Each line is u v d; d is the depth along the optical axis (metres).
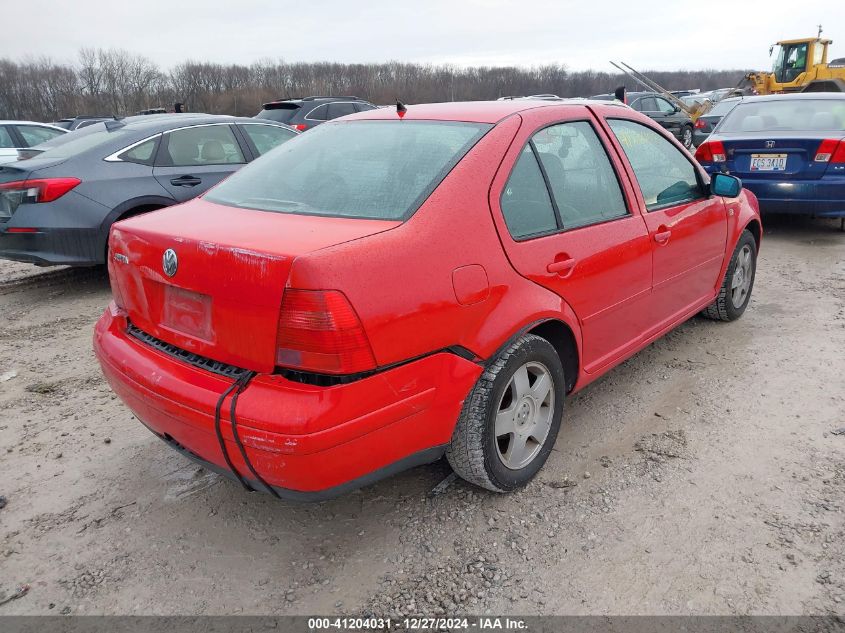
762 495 2.77
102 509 2.84
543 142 2.91
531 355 2.66
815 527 2.56
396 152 2.76
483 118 2.86
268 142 7.25
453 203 2.44
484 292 2.45
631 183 3.36
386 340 2.11
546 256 2.73
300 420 1.99
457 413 2.43
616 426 3.40
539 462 2.91
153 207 6.12
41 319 5.49
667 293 3.69
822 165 6.71
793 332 4.57
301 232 2.26
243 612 2.26
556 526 2.63
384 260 2.14
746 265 4.76
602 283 3.04
